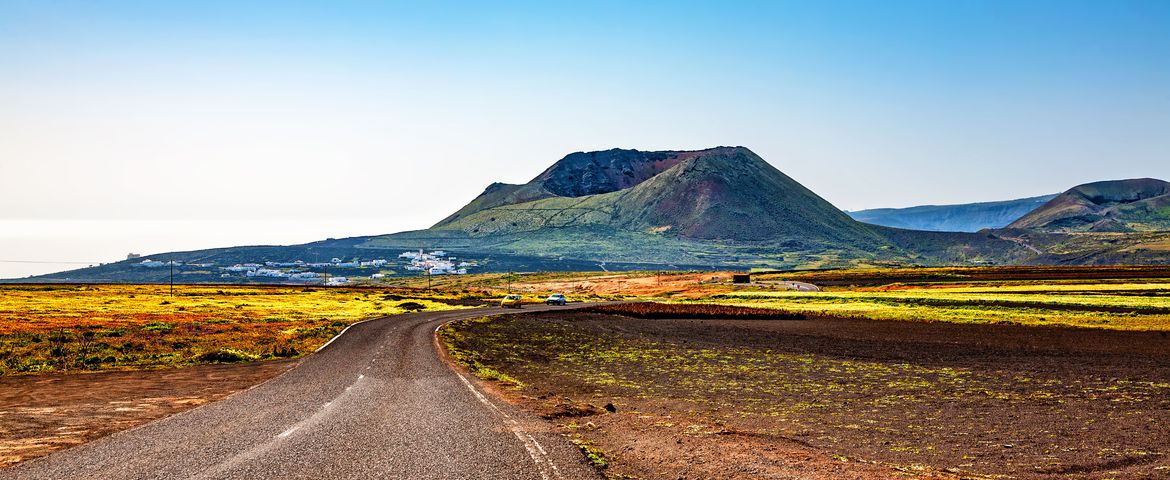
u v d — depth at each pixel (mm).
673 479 12938
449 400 22500
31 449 14719
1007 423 22094
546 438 16109
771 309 96188
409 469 12930
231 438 15727
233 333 54750
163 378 29203
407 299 134750
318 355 39406
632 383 31781
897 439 19250
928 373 36156
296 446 14875
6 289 138000
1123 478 15078
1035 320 69562
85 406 21344
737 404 25812
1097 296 94188
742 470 13742
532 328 66438
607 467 13586
